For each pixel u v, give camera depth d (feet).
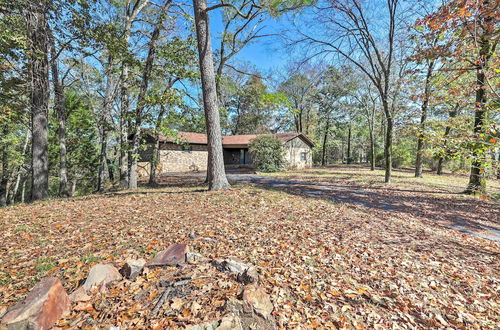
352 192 31.07
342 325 7.05
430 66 20.75
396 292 9.04
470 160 13.73
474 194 27.76
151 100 29.55
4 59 23.73
